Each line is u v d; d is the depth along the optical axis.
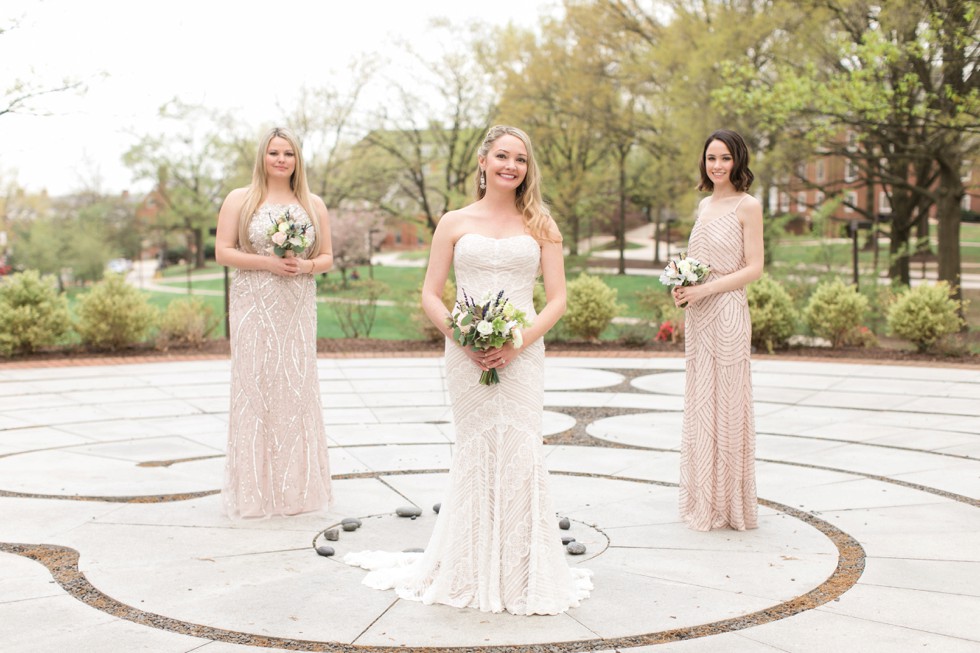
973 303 23.34
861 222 17.45
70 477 6.05
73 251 45.41
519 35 31.84
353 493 5.70
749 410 4.96
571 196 33.62
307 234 5.32
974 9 14.92
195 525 5.00
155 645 3.39
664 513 5.26
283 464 5.17
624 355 13.41
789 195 22.50
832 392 9.85
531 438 3.91
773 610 3.76
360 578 4.18
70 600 3.85
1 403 9.23
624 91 31.59
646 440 7.32
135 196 56.50
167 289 42.03
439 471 6.30
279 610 3.77
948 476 6.07
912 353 13.49
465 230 4.04
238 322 5.17
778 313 13.66
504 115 32.12
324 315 23.55
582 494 5.66
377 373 11.64
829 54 18.39
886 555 4.47
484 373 3.83
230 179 45.66
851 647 3.37
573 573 4.17
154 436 7.52
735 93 17.31
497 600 3.79
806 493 5.68
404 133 33.88
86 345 14.17
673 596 3.94
